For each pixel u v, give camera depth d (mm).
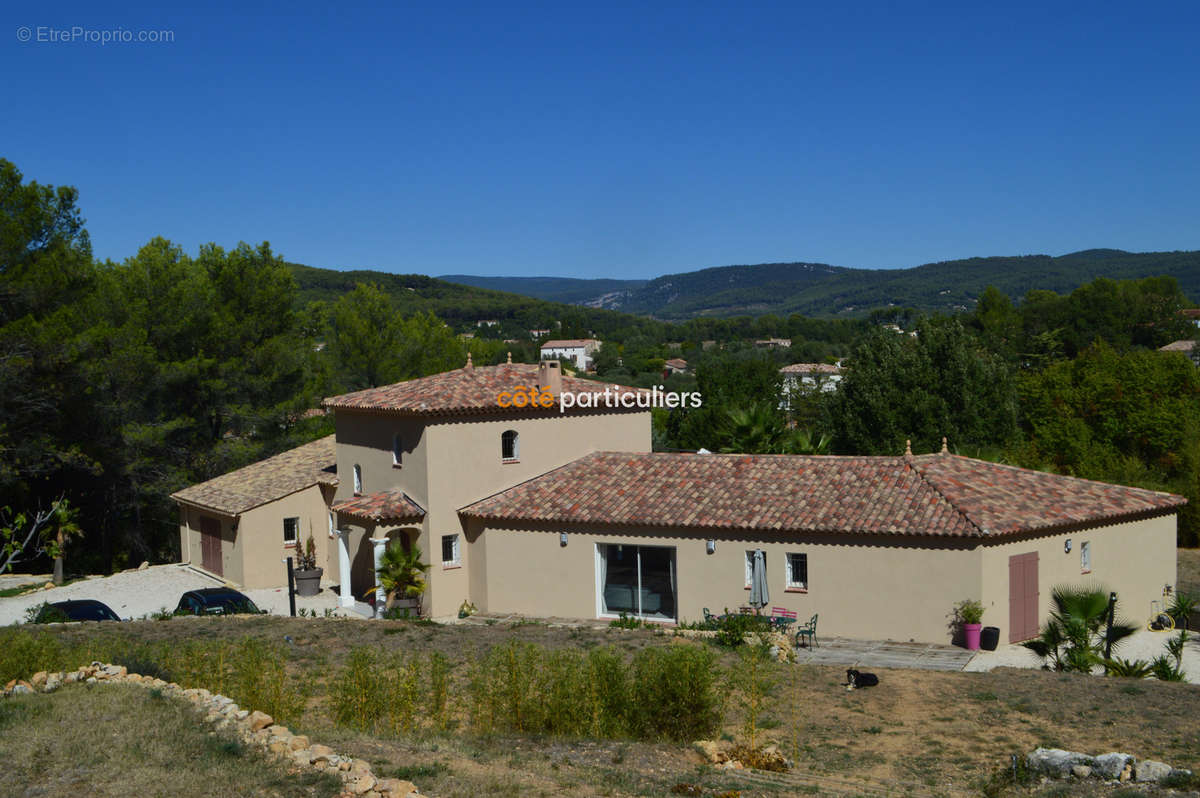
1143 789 12156
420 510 27406
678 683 14477
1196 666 21719
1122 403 44719
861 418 46562
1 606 31578
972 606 21922
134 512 44469
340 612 28531
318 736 12945
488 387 29312
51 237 37688
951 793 12445
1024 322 113562
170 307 42375
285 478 35156
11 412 36094
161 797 9852
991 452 38312
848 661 20906
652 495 26359
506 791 10906
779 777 12750
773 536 24141
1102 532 24875
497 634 22156
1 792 9883
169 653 17312
